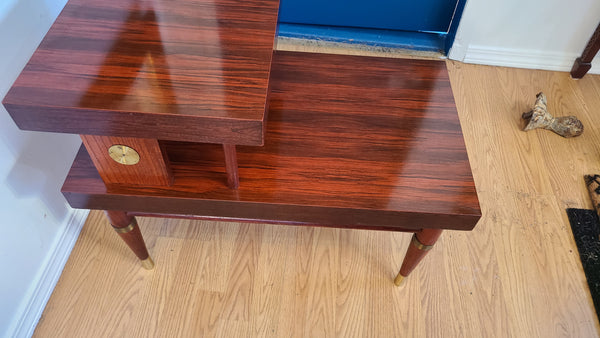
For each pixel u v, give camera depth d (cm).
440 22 168
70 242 110
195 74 70
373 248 117
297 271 111
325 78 102
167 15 80
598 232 120
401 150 90
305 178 84
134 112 64
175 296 106
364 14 168
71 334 99
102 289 106
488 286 111
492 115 148
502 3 147
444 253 116
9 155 86
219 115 65
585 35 153
